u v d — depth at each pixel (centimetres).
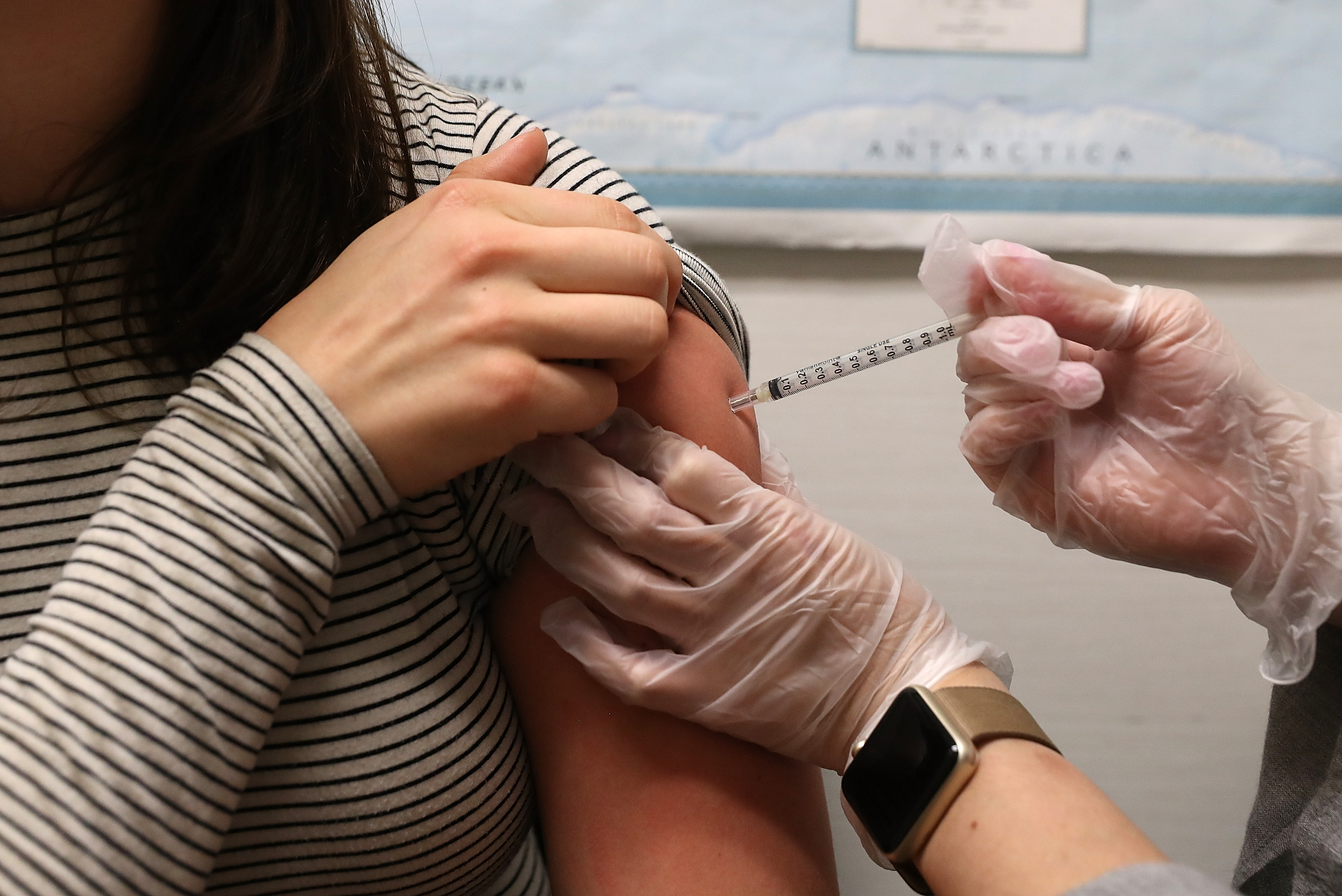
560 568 60
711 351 65
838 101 114
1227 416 66
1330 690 69
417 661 57
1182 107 115
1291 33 113
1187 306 65
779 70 114
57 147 53
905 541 128
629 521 57
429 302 49
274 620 47
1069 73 114
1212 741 132
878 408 125
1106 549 73
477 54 113
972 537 128
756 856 57
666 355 63
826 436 126
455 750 57
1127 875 44
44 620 45
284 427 47
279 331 50
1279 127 116
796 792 62
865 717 59
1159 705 132
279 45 54
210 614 45
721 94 114
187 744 44
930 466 127
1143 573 128
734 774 59
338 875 57
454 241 50
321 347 49
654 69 113
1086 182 117
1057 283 64
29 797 42
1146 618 130
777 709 58
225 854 54
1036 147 116
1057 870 46
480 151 67
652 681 57
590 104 114
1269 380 67
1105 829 48
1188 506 68
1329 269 122
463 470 51
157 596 45
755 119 115
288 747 53
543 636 63
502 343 49
